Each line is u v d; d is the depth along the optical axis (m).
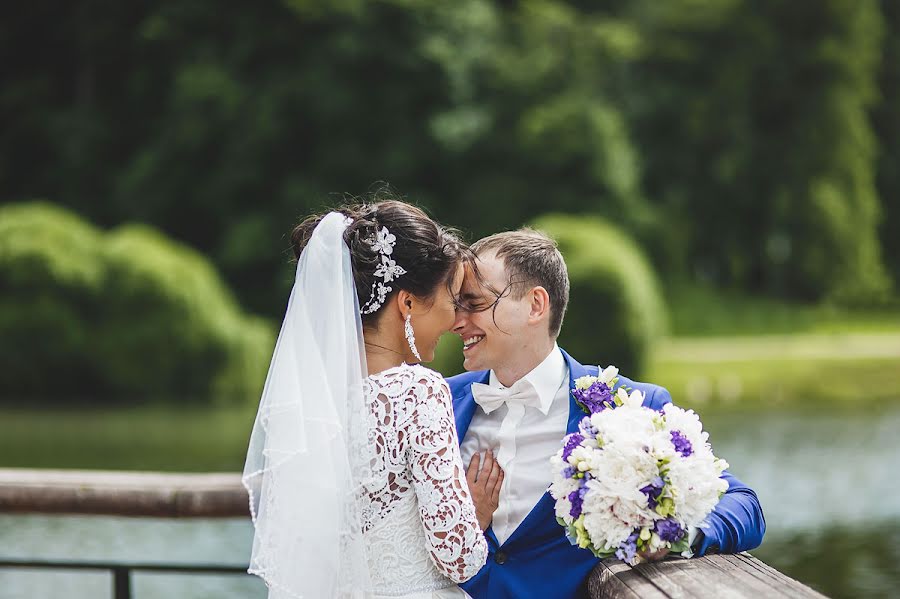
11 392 21.92
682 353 29.88
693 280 41.78
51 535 7.91
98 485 3.03
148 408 20.67
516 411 2.67
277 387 2.36
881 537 8.45
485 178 35.94
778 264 43.19
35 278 21.56
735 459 13.64
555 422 2.64
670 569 2.19
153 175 34.81
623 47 38.16
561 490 2.29
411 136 35.41
